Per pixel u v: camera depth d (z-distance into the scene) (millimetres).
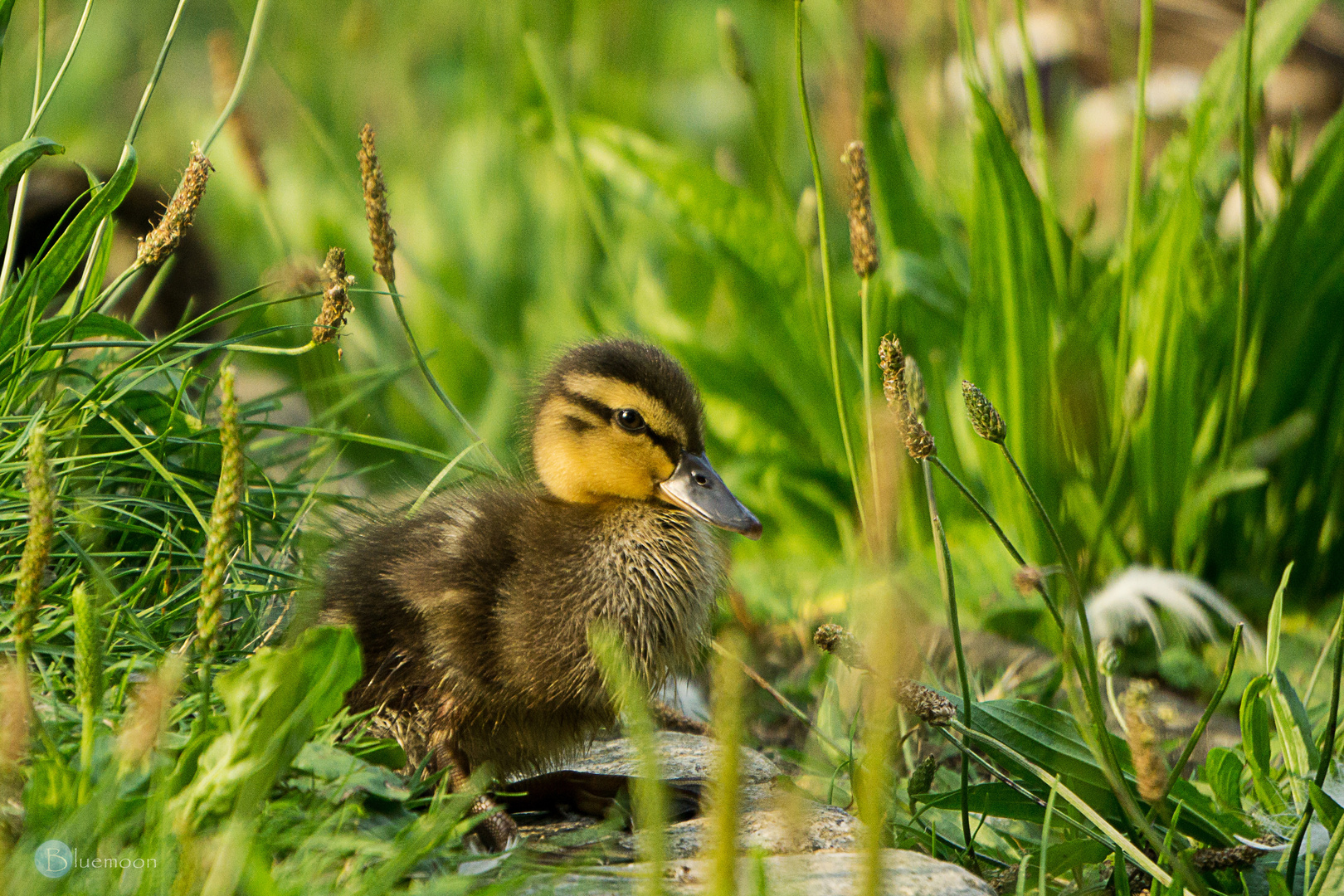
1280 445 9625
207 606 4055
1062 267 9953
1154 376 9391
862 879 3365
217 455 6672
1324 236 9586
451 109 17453
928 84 15039
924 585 9328
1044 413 9570
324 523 7078
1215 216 10492
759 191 15633
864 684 6508
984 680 8344
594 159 11492
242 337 6215
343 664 4141
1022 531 9680
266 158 15711
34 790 3904
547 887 4414
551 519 6574
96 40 18500
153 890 3719
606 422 6836
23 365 5848
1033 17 15062
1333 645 6625
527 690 6156
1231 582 9766
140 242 6180
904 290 10328
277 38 16594
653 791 3432
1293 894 5230
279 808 4312
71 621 5031
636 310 12016
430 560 6273
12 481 5691
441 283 14344
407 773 6051
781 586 10055
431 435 13328
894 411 5152
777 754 7254
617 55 17609
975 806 5562
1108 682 6551
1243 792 6344
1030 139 13219
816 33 14586
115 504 5840
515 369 11992
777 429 11312
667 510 6816
